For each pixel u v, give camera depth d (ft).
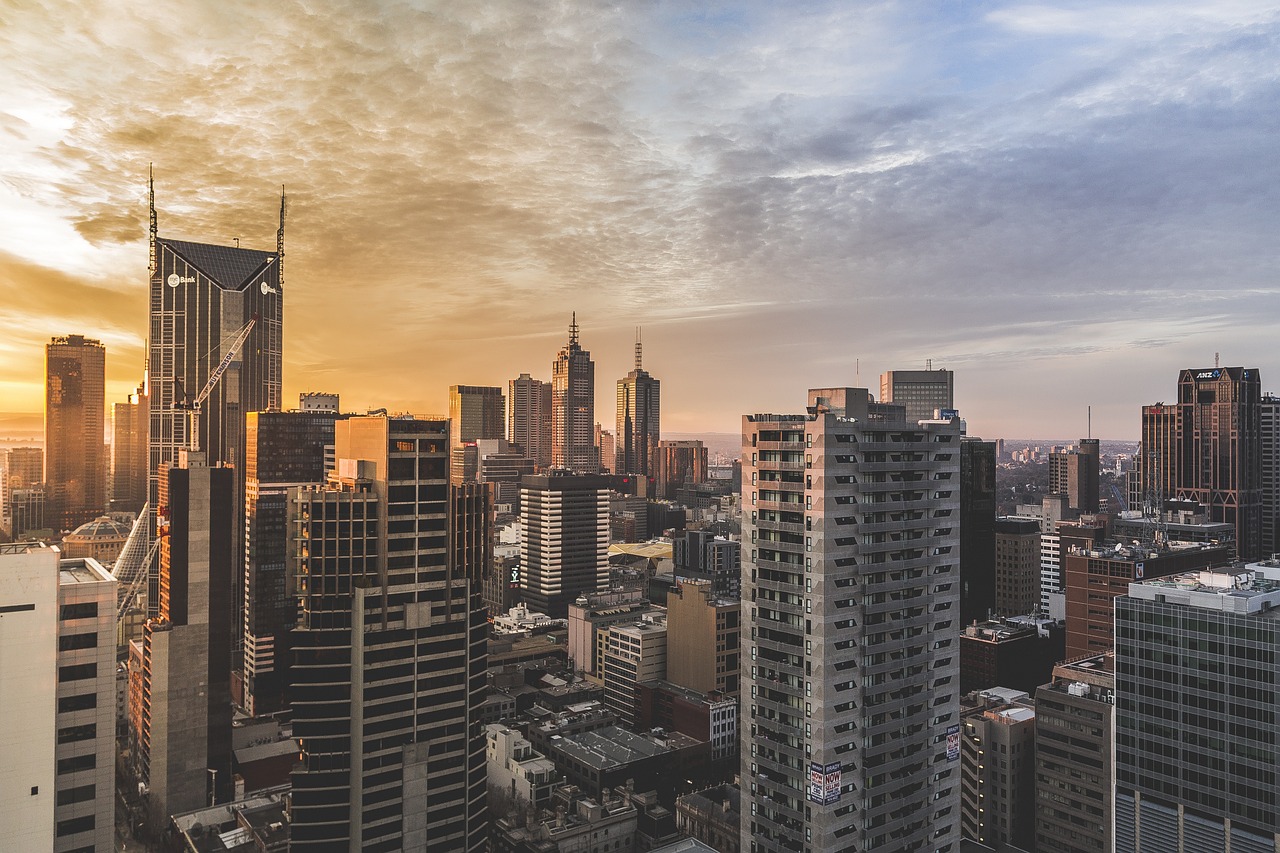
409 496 627.05
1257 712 523.70
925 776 586.04
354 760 605.31
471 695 651.66
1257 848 522.88
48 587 417.69
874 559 570.05
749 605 590.96
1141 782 579.48
